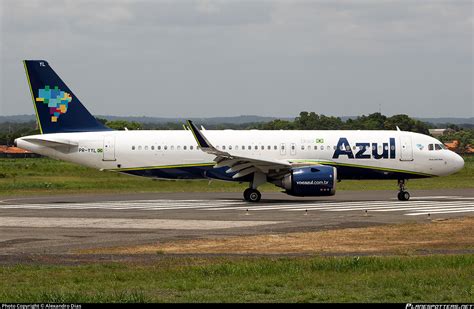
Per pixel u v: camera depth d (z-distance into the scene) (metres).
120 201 135.62
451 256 66.12
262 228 91.88
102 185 178.00
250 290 52.91
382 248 74.88
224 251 73.25
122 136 142.50
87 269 61.81
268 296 51.06
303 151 141.38
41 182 182.62
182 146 141.62
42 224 96.69
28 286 54.53
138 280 56.97
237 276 58.44
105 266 63.34
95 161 141.75
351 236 83.75
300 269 60.56
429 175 143.75
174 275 58.53
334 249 74.31
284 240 80.69
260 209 117.44
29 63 142.00
